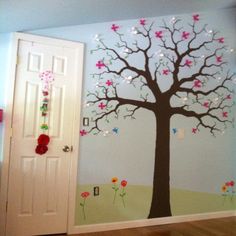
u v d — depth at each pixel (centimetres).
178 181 323
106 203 288
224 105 353
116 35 301
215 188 344
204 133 341
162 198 313
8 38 260
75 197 275
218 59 352
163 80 320
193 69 337
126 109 301
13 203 253
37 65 267
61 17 249
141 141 307
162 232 283
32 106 263
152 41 317
